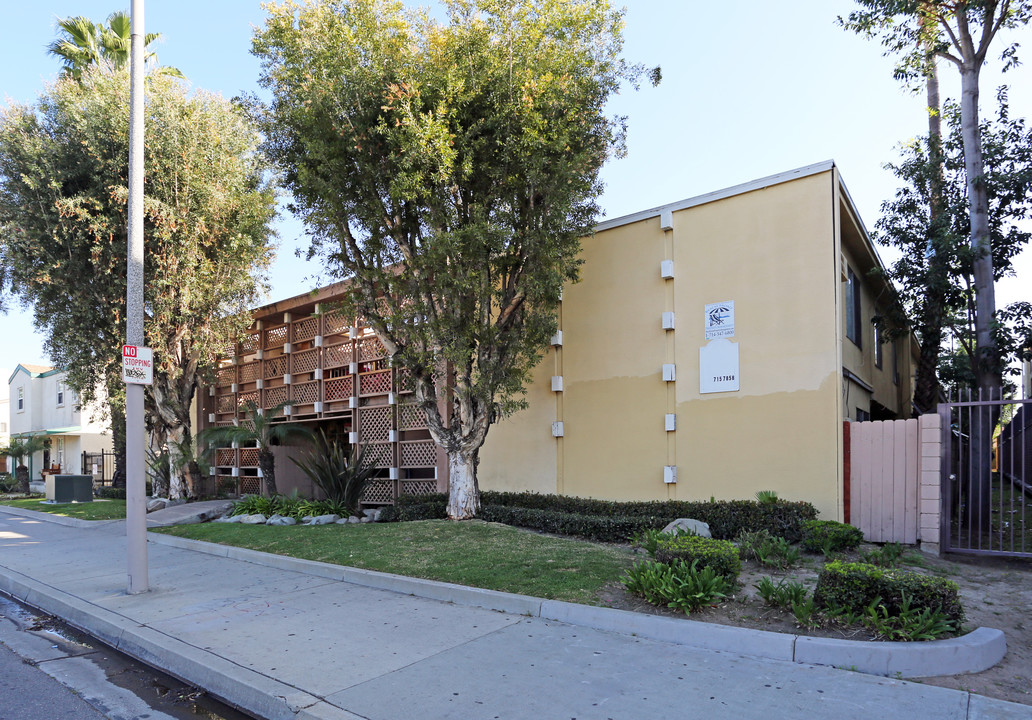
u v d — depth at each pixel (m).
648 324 11.33
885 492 9.09
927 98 14.94
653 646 5.38
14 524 15.55
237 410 20.11
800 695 4.33
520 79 9.78
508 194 10.27
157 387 16.05
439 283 9.84
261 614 6.68
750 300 10.23
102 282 14.38
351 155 10.21
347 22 10.20
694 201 10.88
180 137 14.52
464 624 6.11
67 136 14.41
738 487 10.11
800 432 9.59
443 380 13.30
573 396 12.22
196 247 14.81
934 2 11.56
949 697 4.26
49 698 5.05
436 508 12.22
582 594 6.46
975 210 11.48
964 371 17.36
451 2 10.20
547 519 10.31
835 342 9.40
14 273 14.60
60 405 31.39
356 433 16.12
